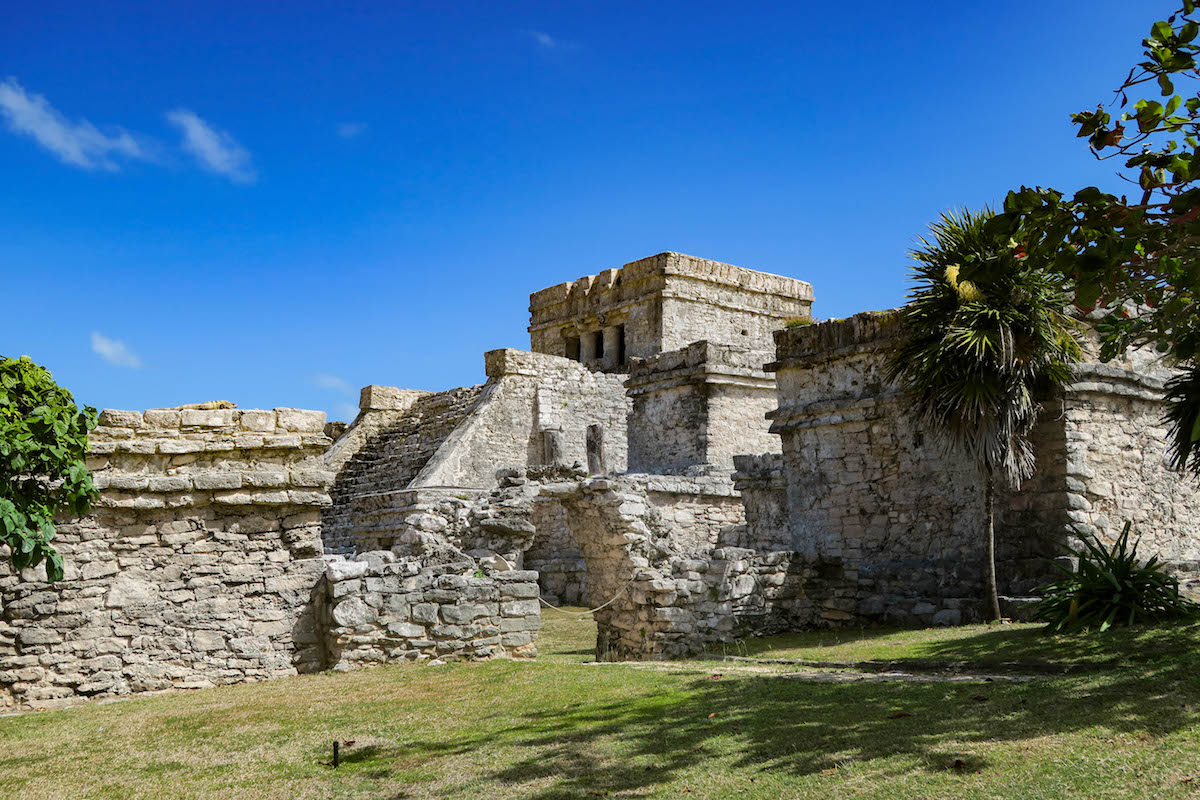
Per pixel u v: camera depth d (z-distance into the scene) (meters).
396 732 8.00
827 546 16.14
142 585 10.50
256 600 10.95
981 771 5.80
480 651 11.58
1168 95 6.36
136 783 6.86
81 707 9.63
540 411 30.66
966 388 12.46
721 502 22.62
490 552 18.45
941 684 8.17
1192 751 5.66
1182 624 9.17
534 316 44.28
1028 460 13.17
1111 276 6.71
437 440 29.78
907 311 13.76
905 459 15.24
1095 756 5.80
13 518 8.31
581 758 6.90
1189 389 10.58
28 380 8.85
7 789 6.80
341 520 27.64
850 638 12.48
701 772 6.36
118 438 10.70
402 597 11.33
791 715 7.57
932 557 14.66
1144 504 14.31
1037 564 13.34
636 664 11.11
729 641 12.96
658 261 38.56
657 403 27.19
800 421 16.80
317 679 10.48
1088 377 13.71
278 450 11.34
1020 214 6.41
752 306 40.47
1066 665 8.56
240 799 6.48
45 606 10.05
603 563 13.53
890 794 5.59
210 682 10.58
